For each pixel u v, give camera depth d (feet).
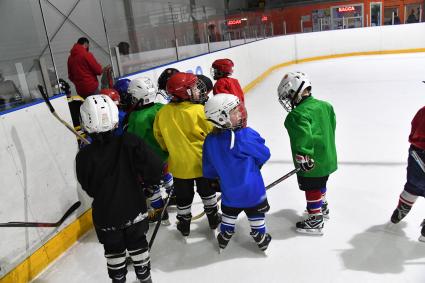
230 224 7.18
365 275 6.54
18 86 9.21
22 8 19.39
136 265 6.32
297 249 7.45
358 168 11.26
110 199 5.77
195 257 7.58
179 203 7.89
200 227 8.71
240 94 10.62
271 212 9.04
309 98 7.15
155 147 8.07
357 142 13.65
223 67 10.44
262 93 25.43
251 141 6.57
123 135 5.92
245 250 7.61
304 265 6.96
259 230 7.06
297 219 8.61
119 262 6.24
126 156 5.83
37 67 9.84
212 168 7.04
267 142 14.60
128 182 5.84
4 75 12.42
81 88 14.48
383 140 13.65
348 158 12.12
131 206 5.87
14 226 6.64
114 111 5.77
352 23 42.04
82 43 14.56
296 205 9.30
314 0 42.86
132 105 8.23
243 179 6.62
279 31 43.55
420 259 6.84
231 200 6.85
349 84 25.18
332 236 7.79
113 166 5.77
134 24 25.59
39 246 7.82
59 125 8.52
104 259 8.00
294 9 43.52
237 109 6.39
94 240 8.80
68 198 8.67
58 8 21.25
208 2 39.78
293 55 37.52
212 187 7.57
